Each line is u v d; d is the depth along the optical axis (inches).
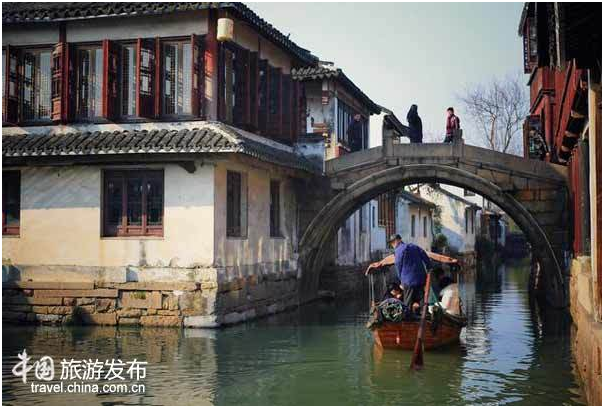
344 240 991.0
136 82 618.5
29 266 623.5
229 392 396.2
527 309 807.7
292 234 789.2
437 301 550.6
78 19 621.6
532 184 748.0
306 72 938.1
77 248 615.8
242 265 650.2
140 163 605.6
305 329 622.2
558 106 620.1
